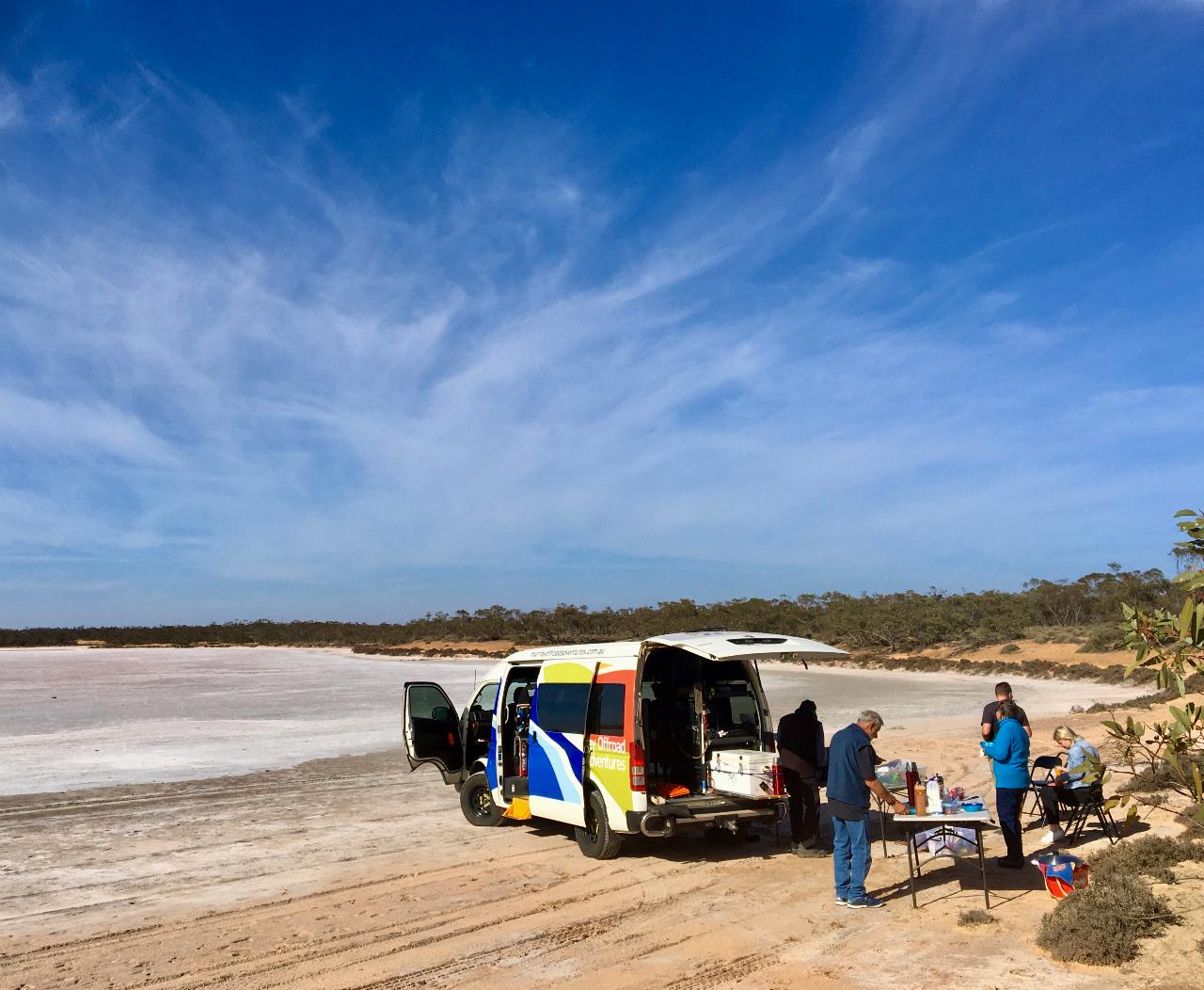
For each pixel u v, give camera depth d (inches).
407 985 255.9
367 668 2758.4
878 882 347.6
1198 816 144.1
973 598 2773.1
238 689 1798.7
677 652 428.1
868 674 2106.3
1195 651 140.6
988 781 562.3
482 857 417.4
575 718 422.0
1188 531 139.0
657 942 287.6
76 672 2556.6
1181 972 227.5
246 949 291.9
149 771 738.2
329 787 650.8
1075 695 1434.5
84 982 265.6
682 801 387.9
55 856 439.5
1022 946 263.4
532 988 251.3
